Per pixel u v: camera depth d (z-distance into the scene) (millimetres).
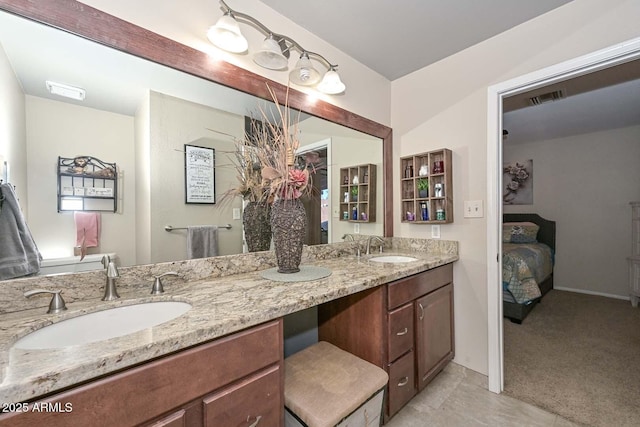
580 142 4211
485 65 1913
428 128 2223
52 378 562
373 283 1344
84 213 1092
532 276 3117
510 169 4848
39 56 993
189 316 861
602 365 2109
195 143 1367
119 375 650
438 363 1872
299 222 1438
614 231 3947
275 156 1521
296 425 1028
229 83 1429
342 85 1851
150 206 1247
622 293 3875
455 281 2066
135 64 1183
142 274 1207
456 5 1582
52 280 1000
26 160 977
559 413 1599
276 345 967
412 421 1542
